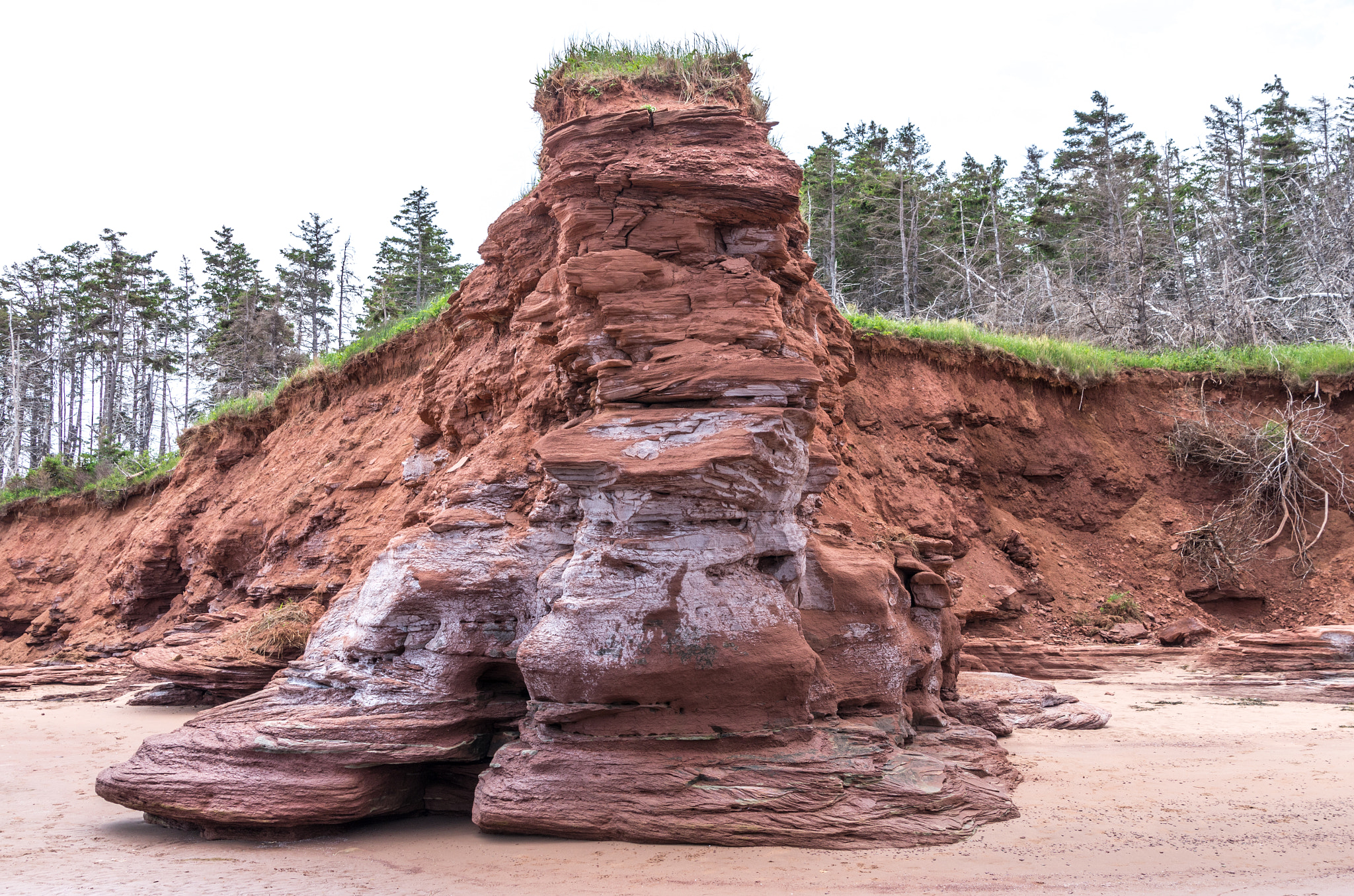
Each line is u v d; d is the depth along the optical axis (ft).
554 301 30.17
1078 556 64.85
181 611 66.69
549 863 20.38
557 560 26.30
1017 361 68.90
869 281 153.89
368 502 55.06
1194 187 152.66
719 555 23.93
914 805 22.68
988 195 153.38
